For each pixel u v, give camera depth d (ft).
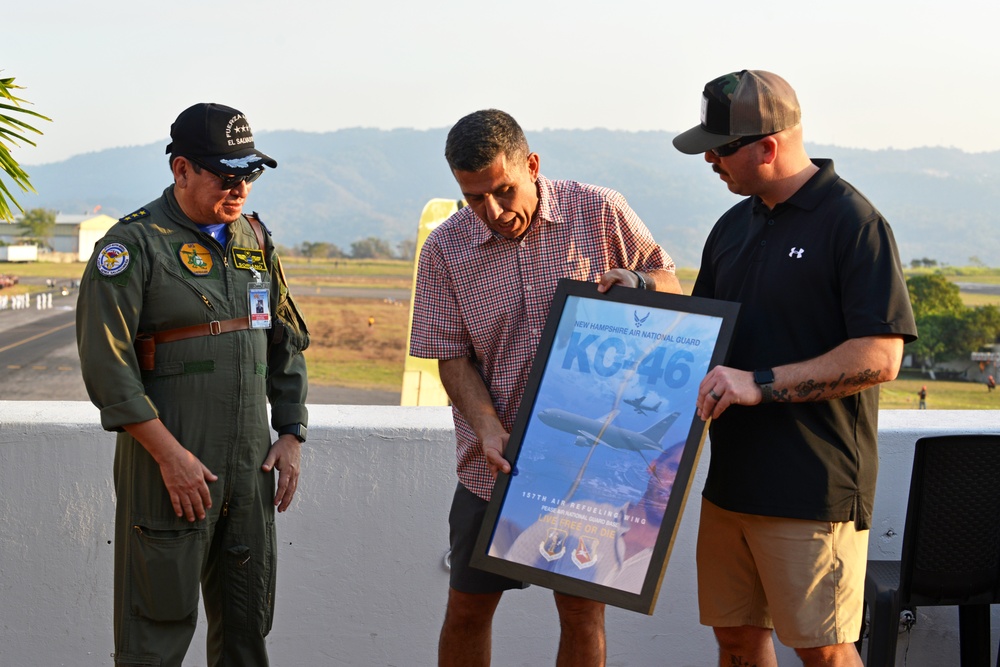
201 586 8.01
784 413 6.96
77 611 9.11
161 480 7.20
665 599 9.58
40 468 8.96
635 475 6.87
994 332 245.65
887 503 9.59
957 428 9.60
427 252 7.89
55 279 385.91
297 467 8.08
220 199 7.25
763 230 7.20
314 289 434.30
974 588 8.18
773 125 6.82
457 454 8.05
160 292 7.20
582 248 7.67
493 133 6.82
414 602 9.40
